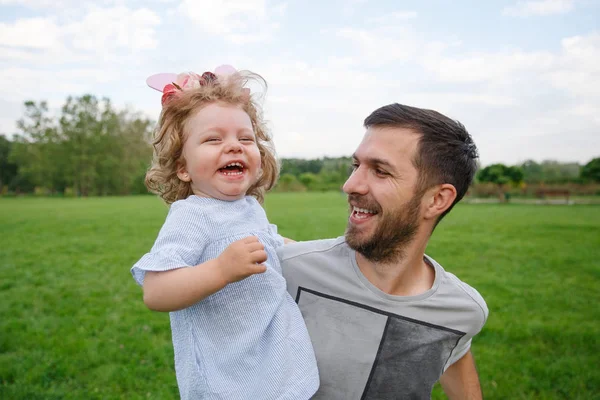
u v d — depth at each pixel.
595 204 37.47
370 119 1.58
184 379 1.48
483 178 47.97
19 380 4.58
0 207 32.41
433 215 1.54
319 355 1.60
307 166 75.69
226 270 1.28
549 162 56.94
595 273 9.32
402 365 1.59
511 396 4.33
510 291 7.89
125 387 4.54
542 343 5.55
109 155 69.69
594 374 4.71
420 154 1.47
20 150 69.81
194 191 1.64
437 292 1.64
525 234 15.20
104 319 6.41
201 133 1.55
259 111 1.85
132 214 24.09
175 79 1.76
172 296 1.30
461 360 1.86
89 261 10.49
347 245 1.68
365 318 1.61
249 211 1.67
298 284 1.69
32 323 6.23
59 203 39.41
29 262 10.33
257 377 1.40
